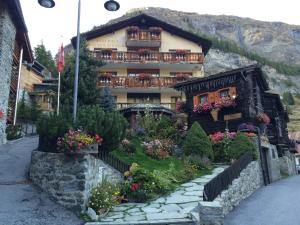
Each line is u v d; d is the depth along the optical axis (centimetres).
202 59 3141
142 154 1611
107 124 1048
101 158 1061
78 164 886
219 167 1664
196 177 1429
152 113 2375
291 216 1043
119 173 1181
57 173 896
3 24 1554
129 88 2958
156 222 799
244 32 12294
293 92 9094
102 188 959
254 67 2066
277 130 2627
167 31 3303
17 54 1938
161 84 2995
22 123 2547
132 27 3152
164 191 1137
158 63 3083
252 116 2069
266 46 11950
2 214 766
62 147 896
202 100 2303
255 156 1766
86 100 1978
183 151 1772
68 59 2181
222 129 2141
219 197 1002
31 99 3194
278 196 1423
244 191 1358
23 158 1171
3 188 895
